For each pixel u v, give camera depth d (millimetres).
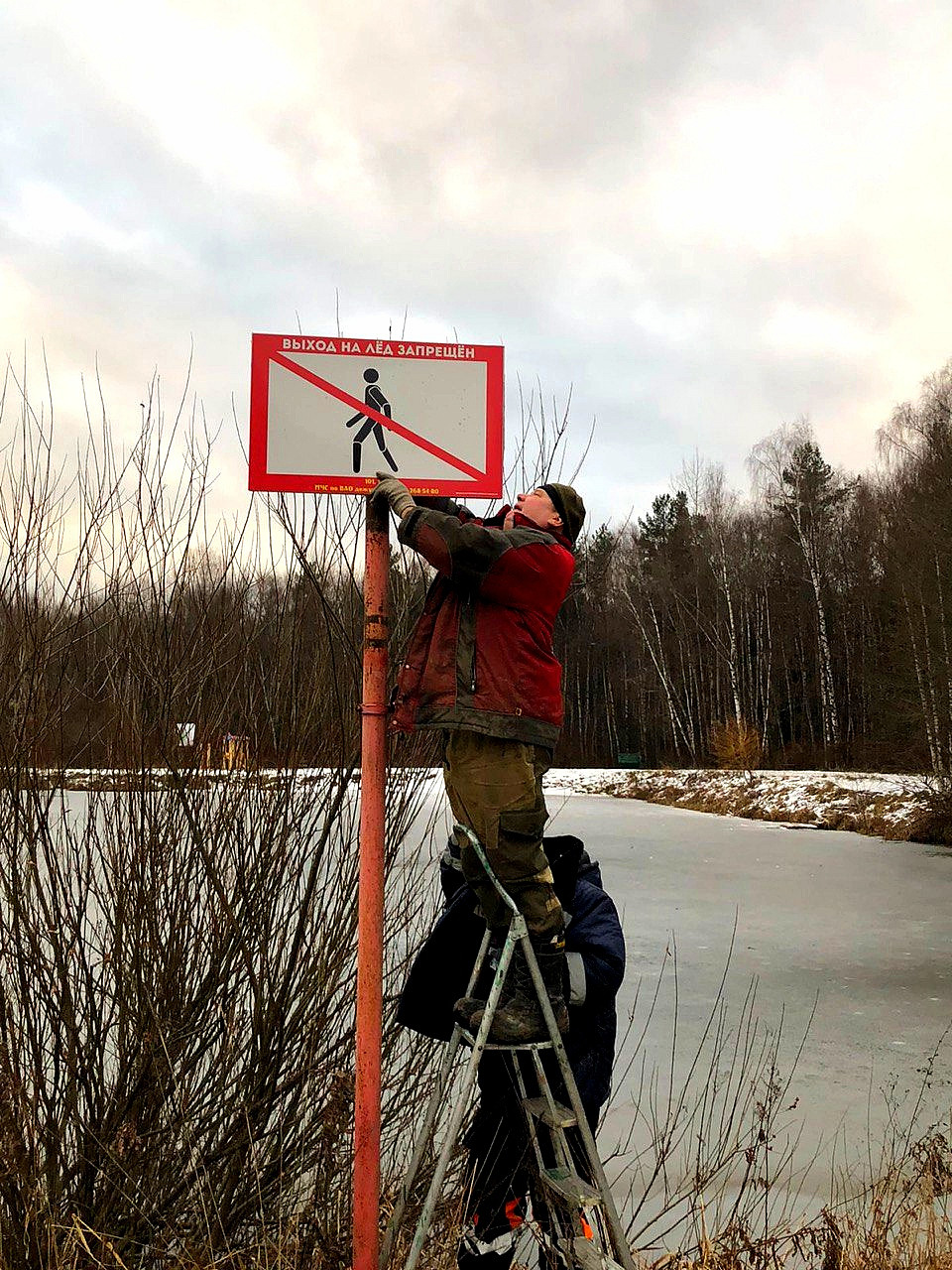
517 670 2207
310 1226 2564
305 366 2330
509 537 2225
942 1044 5887
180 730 2760
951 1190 3314
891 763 26109
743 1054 5684
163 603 2822
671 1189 3951
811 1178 4074
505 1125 2652
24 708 2559
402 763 3029
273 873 2768
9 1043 2506
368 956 2115
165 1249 2523
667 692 42375
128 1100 2562
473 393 2385
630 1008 6621
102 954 2643
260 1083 2670
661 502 60469
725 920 9703
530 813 2219
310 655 2932
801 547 43406
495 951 2488
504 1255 2645
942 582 19453
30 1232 2410
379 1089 2090
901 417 41625
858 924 9523
